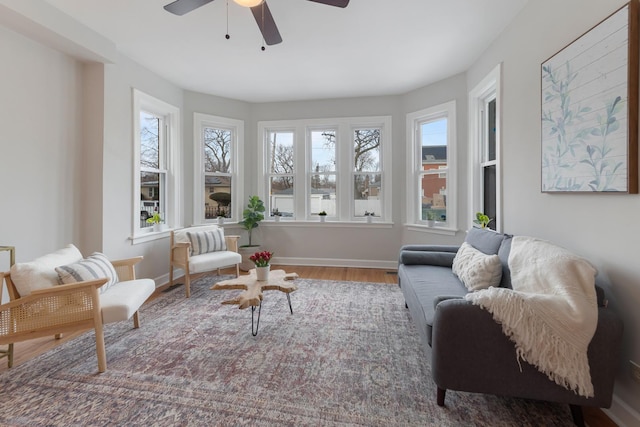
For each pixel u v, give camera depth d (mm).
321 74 3746
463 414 1534
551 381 1415
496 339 1450
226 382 1786
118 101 3201
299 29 2734
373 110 4570
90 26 2705
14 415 1513
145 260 3607
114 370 1911
